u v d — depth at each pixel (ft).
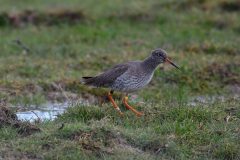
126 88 42.50
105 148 35.40
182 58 59.11
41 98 49.34
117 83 42.37
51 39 66.85
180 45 64.03
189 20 72.84
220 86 53.62
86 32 68.49
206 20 72.54
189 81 53.72
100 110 41.60
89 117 41.11
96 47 63.98
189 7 76.84
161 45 64.18
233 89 53.26
